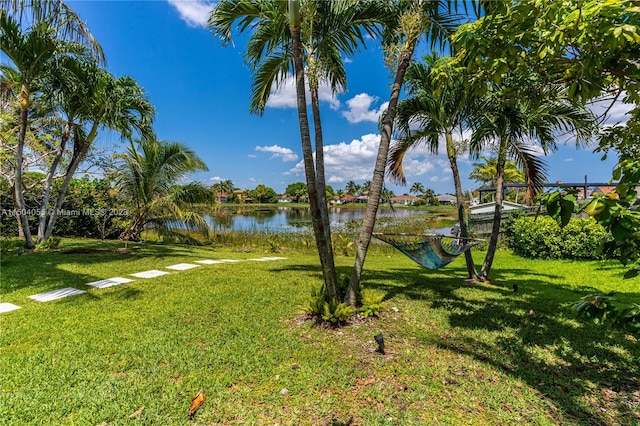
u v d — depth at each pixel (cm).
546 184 794
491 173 3056
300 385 283
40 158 1086
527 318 456
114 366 307
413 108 700
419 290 605
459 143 690
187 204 1425
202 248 1273
